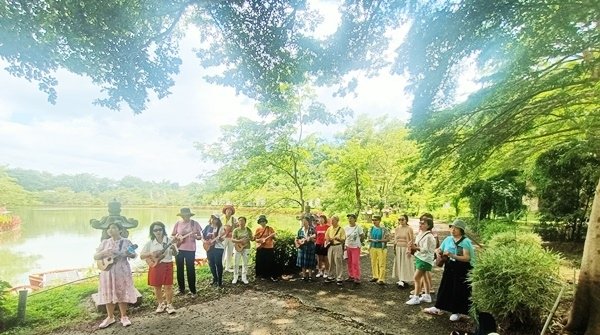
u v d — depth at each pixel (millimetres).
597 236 4883
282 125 10234
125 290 5344
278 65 5207
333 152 12719
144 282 7949
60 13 3787
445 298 5328
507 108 5238
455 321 5230
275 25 4727
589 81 4586
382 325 5133
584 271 4910
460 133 6176
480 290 4805
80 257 18750
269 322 5336
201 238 7105
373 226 7914
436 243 6199
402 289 7184
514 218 14789
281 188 11906
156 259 5672
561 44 4066
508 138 6137
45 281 12266
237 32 4879
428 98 5098
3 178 44344
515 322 4621
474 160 6230
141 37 4520
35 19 3727
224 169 10484
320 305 6102
